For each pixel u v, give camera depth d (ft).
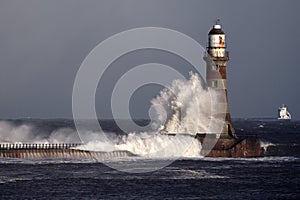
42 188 616.80
